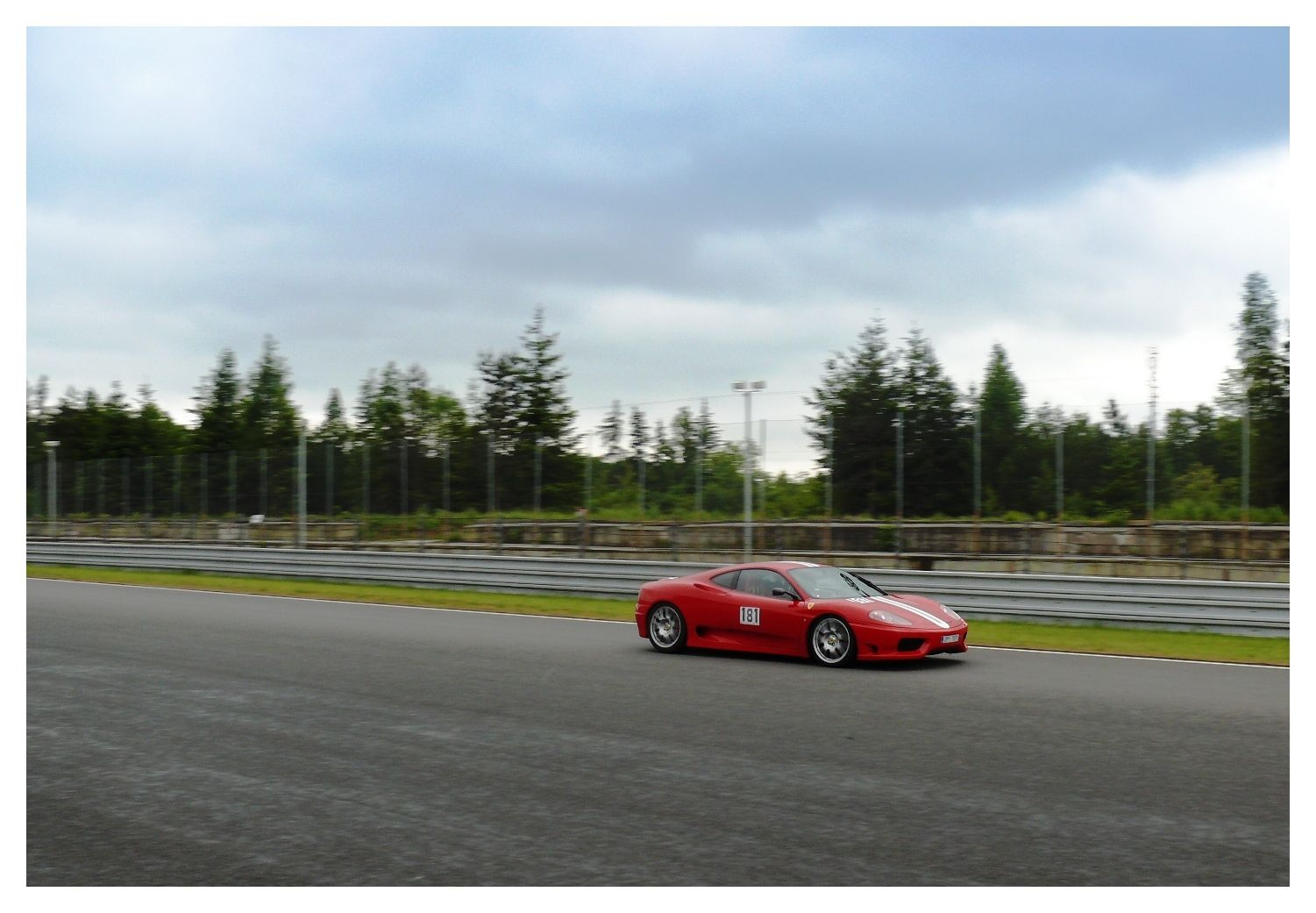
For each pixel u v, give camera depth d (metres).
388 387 80.00
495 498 25.16
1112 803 6.46
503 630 16.17
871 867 5.32
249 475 30.30
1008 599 16.72
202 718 9.28
